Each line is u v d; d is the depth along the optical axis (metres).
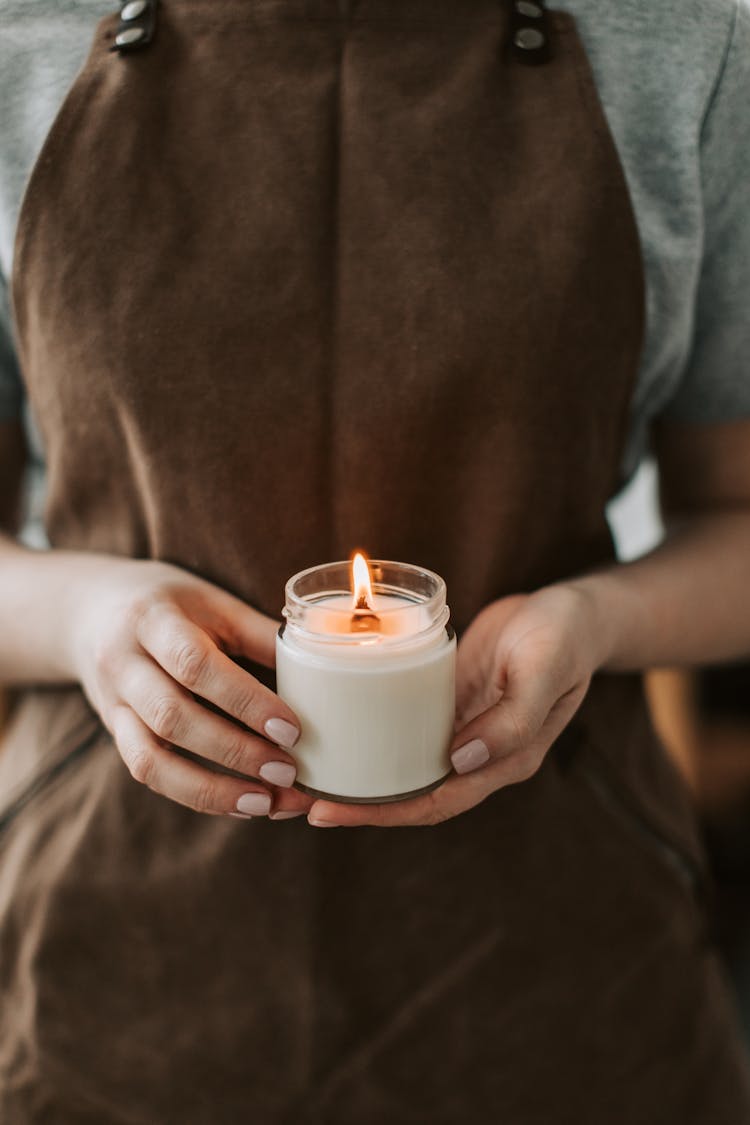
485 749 0.57
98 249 0.65
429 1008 0.70
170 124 0.65
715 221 0.68
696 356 0.72
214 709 0.70
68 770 0.71
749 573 0.71
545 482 0.67
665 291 0.67
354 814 0.58
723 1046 0.73
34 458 0.78
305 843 0.68
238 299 0.64
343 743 0.57
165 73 0.65
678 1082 0.72
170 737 0.57
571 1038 0.71
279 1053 0.70
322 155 0.65
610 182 0.65
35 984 0.70
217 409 0.65
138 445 0.66
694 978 0.73
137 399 0.65
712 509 0.75
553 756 0.70
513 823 0.69
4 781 0.73
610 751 0.71
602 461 0.69
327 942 0.69
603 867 0.70
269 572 0.67
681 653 0.70
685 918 0.72
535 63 0.65
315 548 0.67
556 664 0.59
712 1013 0.73
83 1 0.67
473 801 0.59
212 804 0.58
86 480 0.68
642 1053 0.71
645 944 0.71
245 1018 0.70
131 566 0.66
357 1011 0.70
